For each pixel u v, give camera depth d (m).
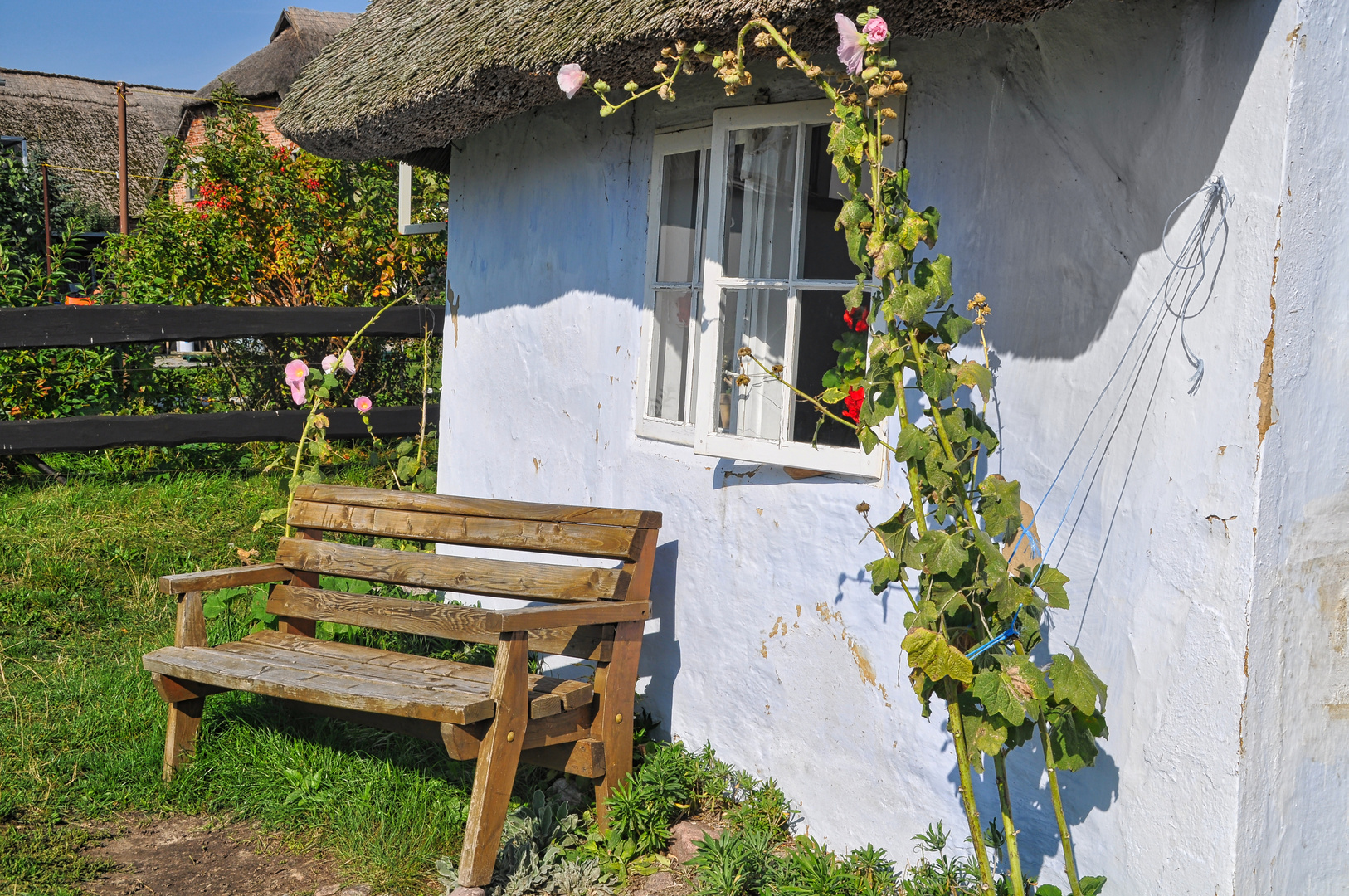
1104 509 2.35
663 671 3.73
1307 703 2.16
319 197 9.32
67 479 7.09
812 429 3.15
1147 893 2.21
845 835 3.03
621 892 2.88
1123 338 2.30
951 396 2.32
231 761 3.50
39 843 3.00
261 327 7.45
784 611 3.23
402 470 6.07
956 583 2.17
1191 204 2.13
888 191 2.19
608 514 3.31
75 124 23.89
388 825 3.14
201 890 2.86
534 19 3.62
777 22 2.53
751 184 3.31
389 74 4.57
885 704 2.90
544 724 3.00
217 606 4.51
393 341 8.74
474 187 5.04
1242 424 2.03
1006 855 2.57
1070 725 2.18
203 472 7.56
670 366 3.80
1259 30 1.99
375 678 3.13
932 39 2.78
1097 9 2.34
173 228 9.09
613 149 4.02
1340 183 2.07
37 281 8.59
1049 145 2.48
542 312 4.51
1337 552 2.18
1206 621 2.09
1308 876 2.22
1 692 3.97
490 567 3.49
